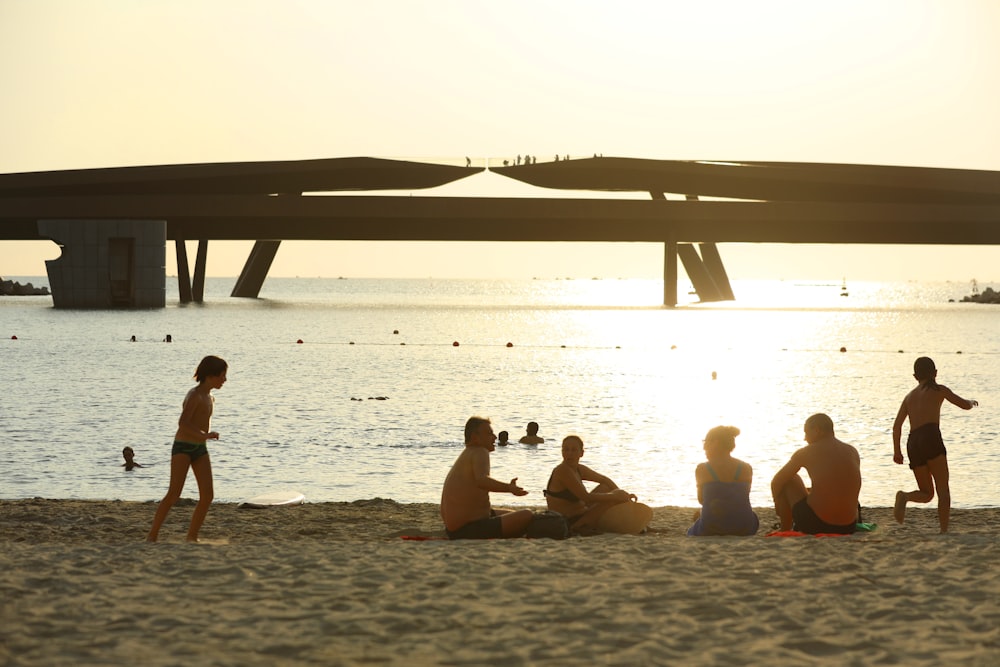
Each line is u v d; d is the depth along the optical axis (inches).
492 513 1087.0
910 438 1205.7
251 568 821.9
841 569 812.0
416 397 4379.9
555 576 791.1
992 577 772.6
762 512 1585.9
